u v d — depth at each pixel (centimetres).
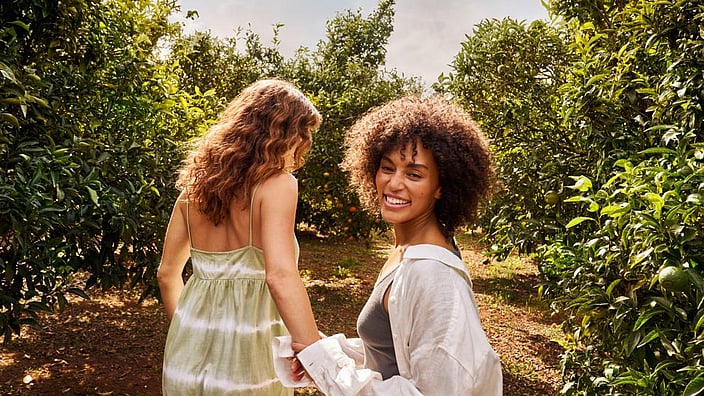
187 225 202
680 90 265
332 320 646
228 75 1057
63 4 369
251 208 184
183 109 516
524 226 452
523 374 485
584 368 301
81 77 402
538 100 479
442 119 140
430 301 126
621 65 331
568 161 423
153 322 597
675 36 301
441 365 121
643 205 222
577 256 287
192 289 194
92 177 339
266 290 190
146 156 400
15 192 276
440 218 140
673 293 216
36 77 321
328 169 820
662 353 228
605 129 340
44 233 317
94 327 568
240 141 187
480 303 719
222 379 182
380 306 140
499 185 154
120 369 471
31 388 421
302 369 158
